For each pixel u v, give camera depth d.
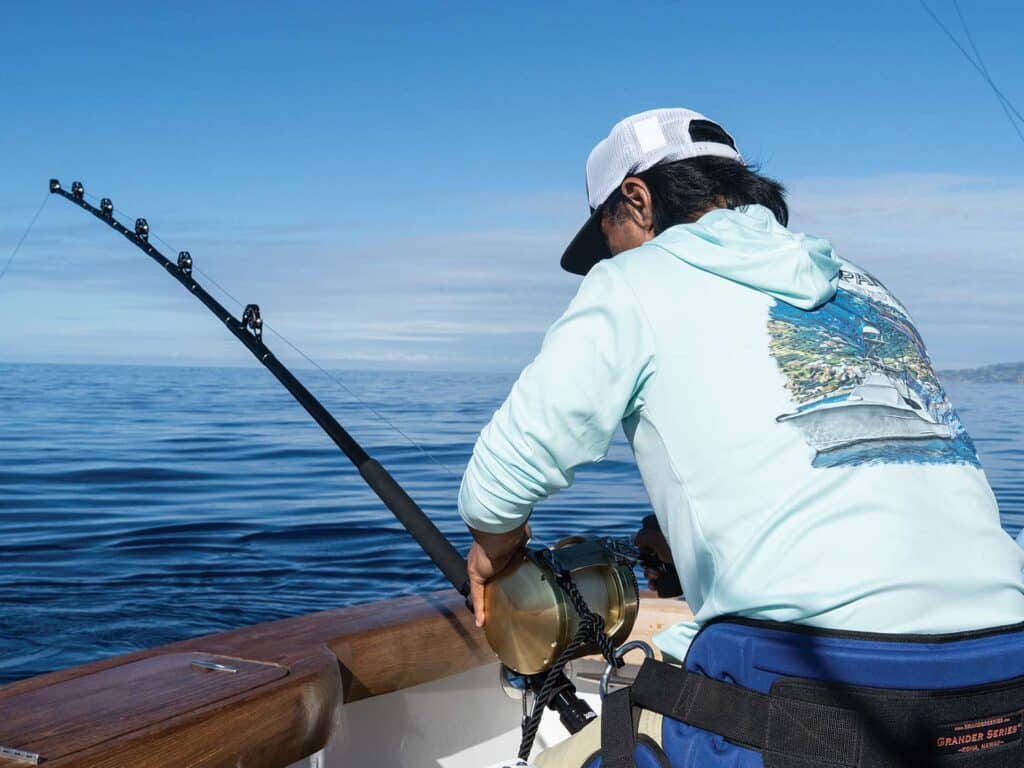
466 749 1.90
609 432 1.19
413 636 1.70
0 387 44.66
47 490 10.84
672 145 1.36
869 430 1.11
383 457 14.38
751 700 1.05
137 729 1.13
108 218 2.20
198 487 11.16
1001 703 1.04
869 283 1.29
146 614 5.39
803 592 1.04
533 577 1.36
